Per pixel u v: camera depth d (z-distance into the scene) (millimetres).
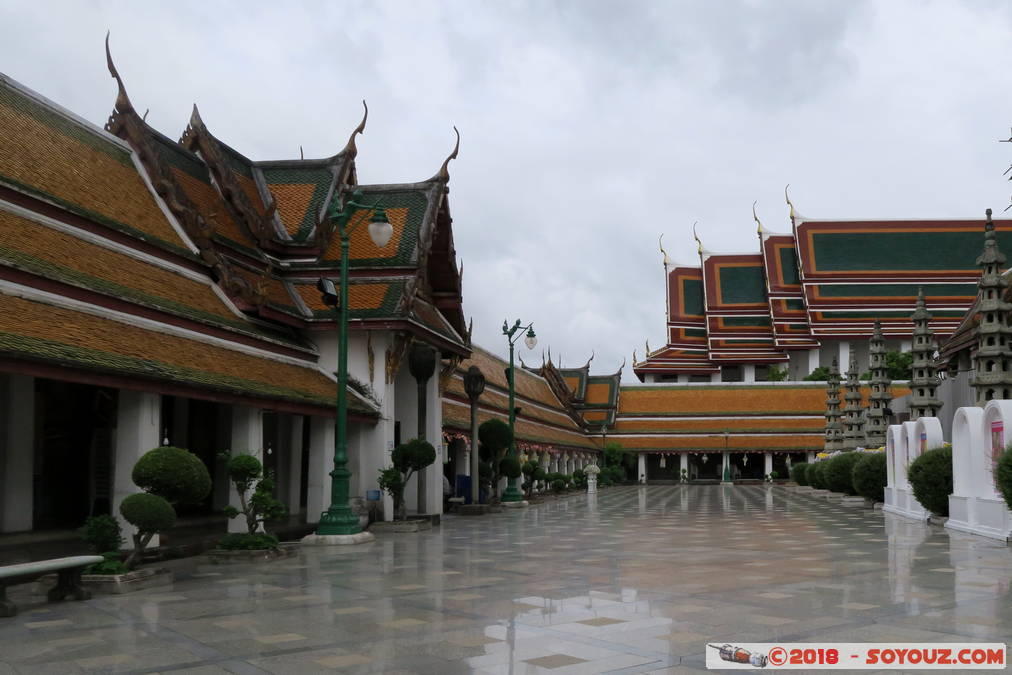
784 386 92062
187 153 24703
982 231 100312
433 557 16047
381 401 24578
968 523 20859
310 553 16844
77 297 15477
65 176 17906
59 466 19109
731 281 108188
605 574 13422
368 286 25781
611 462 84375
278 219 27500
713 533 22031
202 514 23406
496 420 34875
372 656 7820
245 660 7699
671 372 107312
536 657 7750
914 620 9250
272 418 26672
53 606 10547
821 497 49406
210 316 19828
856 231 102312
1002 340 25109
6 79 17719
